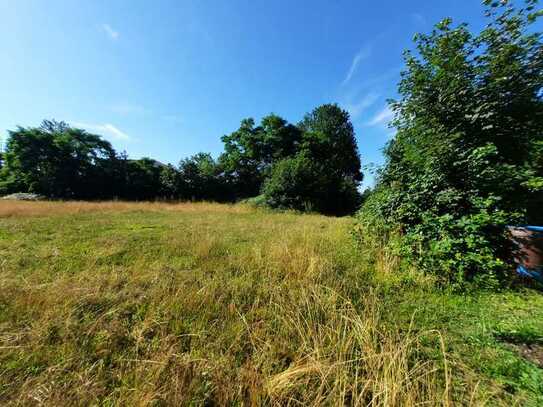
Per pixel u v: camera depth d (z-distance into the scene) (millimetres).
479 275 2969
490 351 1847
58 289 2504
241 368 1616
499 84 3584
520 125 3666
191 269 3525
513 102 3617
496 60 3594
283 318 2141
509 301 2660
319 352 1719
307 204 15281
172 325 2088
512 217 3213
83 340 1837
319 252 4188
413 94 4219
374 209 4594
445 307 2557
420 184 3818
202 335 1959
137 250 4320
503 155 3721
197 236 5414
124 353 1750
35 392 1343
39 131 24094
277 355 1793
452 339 2010
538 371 1573
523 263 3150
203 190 25062
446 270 3053
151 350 1775
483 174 3301
